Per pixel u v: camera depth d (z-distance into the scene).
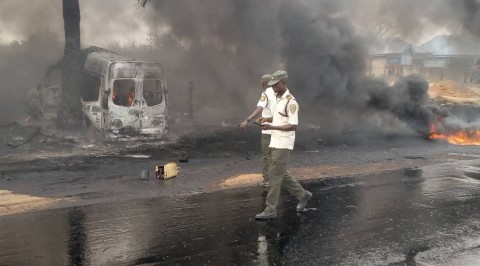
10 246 3.98
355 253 3.93
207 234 4.39
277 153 4.85
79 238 4.21
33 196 5.80
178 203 5.55
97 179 6.94
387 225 4.75
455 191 6.32
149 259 3.72
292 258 3.79
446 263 3.73
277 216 5.05
